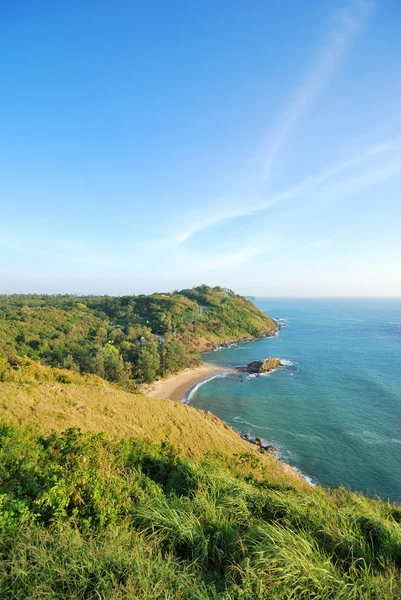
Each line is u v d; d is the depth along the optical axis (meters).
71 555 4.82
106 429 20.02
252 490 8.91
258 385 67.62
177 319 138.00
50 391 22.91
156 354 78.38
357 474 32.56
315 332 156.00
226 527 6.38
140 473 9.60
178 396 61.84
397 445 38.88
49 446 10.65
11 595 4.20
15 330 92.00
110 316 154.25
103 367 65.31
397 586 5.08
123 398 27.39
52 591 4.22
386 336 139.88
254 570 4.86
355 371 77.44
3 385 20.88
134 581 4.44
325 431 43.38
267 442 40.06
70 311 137.88
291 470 31.75
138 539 5.64
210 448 24.83
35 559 4.65
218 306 164.75
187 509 6.93
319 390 62.53
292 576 4.82
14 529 5.24
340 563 5.87
